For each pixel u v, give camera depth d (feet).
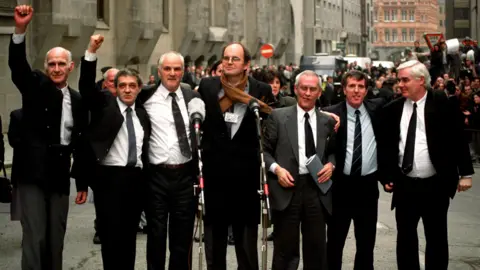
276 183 20.75
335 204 22.29
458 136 22.12
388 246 29.76
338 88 66.54
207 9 114.62
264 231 19.66
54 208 22.02
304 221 20.86
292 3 185.57
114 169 21.02
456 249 29.45
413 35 477.77
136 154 21.04
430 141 21.88
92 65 21.03
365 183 22.17
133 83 20.99
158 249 21.15
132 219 21.38
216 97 20.71
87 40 78.13
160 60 21.30
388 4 478.59
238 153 20.53
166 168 21.13
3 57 67.15
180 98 21.57
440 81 58.59
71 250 29.01
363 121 22.15
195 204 21.35
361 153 21.98
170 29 108.68
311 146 20.86
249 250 20.84
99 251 28.89
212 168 20.54
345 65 138.72
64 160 21.98
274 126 20.93
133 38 90.74
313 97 20.77
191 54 113.09
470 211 38.65
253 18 149.07
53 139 21.76
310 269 20.88
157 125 21.30
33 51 72.95
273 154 21.03
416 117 22.02
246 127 20.62
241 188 20.57
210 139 20.68
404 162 22.11
